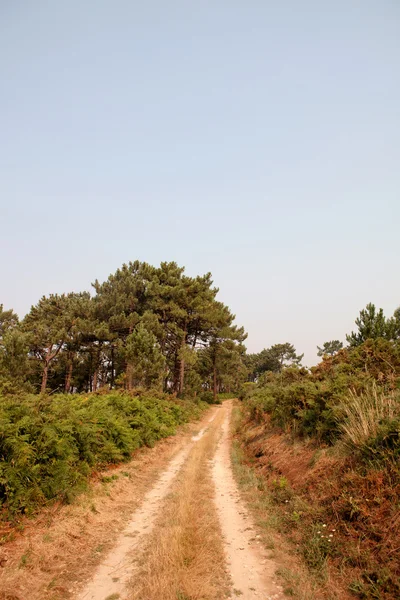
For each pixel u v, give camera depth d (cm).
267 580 479
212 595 438
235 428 2356
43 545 562
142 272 3891
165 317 3775
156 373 2756
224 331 4400
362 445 689
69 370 3791
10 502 634
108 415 1265
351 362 1342
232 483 1044
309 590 442
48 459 765
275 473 1011
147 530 671
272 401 1593
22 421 754
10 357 2647
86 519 696
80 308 3588
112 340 3534
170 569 476
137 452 1391
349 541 523
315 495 703
